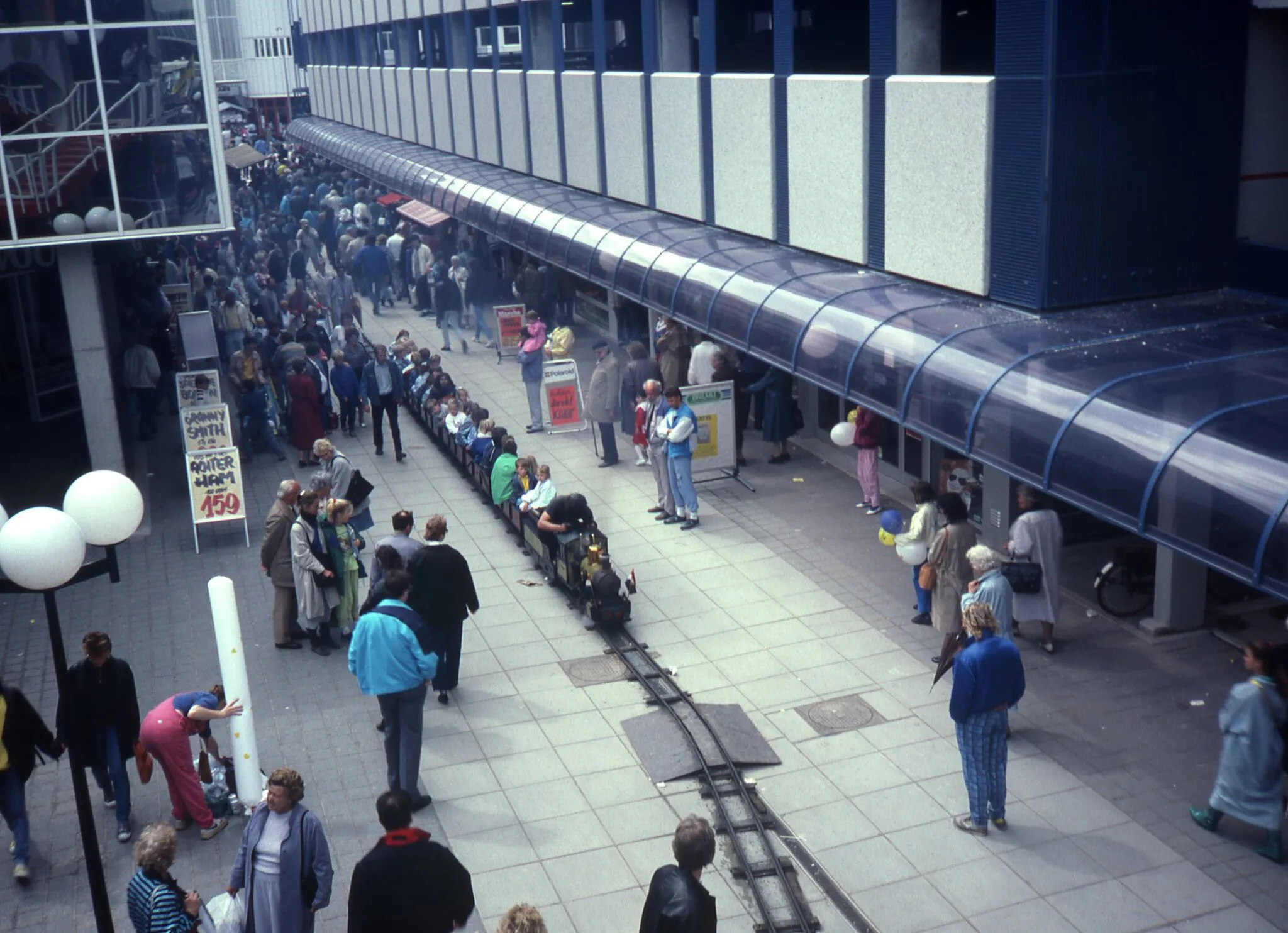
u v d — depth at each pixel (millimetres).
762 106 18594
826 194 17188
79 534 7785
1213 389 10055
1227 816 9953
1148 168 12898
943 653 10531
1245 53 12977
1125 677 12180
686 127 21344
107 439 17547
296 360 21172
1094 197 12773
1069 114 12445
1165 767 10633
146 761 10055
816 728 11555
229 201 16781
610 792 10680
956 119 13898
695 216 21500
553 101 28141
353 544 13820
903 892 9156
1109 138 12656
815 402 20266
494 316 30391
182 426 18094
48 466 20891
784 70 18016
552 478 19172
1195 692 11836
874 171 15977
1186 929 8617
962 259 14133
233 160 45344
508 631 13977
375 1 47438
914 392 12492
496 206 28219
